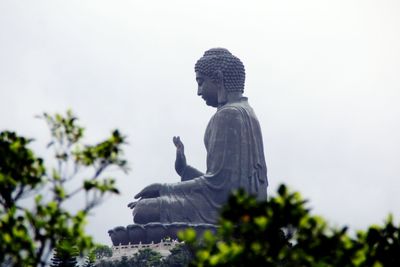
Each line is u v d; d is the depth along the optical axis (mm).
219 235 43500
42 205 46219
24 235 45375
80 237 46812
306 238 43531
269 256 43250
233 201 43094
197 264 43375
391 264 47469
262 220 42250
